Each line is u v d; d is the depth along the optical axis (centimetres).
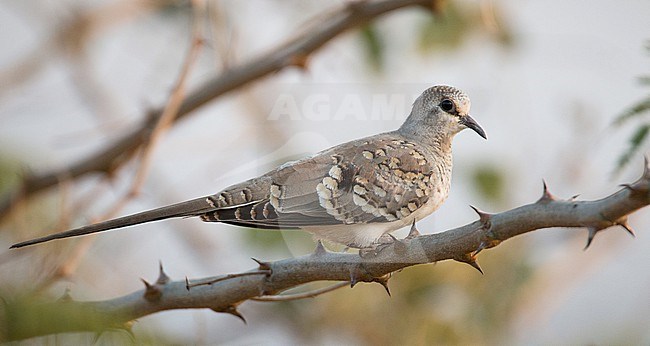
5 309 500
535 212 555
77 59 1457
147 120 1220
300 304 1274
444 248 605
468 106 866
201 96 1194
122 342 550
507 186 1265
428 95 859
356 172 772
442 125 857
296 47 1165
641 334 1301
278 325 1290
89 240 920
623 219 523
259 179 745
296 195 747
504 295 1320
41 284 673
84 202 1204
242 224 736
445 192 835
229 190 734
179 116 1215
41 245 951
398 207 784
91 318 519
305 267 673
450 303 1310
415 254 625
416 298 1277
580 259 1400
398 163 794
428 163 817
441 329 1289
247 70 1188
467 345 1298
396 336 1287
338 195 759
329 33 1154
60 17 1455
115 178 1245
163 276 715
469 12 1359
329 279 674
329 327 1284
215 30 1241
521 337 1336
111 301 703
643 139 619
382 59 1287
